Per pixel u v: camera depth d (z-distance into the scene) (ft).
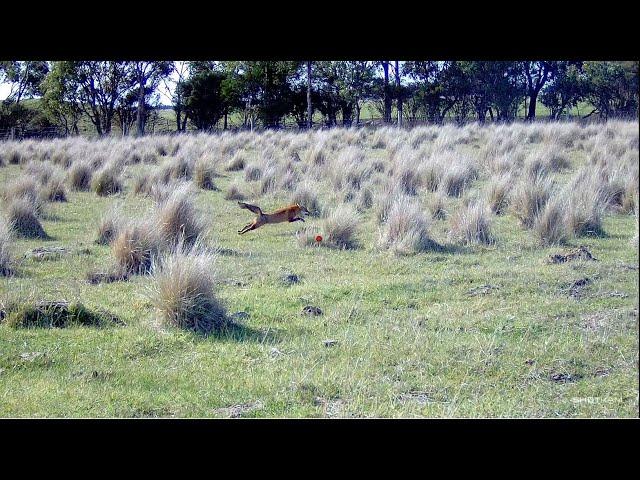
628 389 19.03
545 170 57.47
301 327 24.11
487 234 36.86
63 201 52.80
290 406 18.42
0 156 77.97
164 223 35.96
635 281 28.96
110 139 101.30
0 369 20.52
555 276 29.71
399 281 29.48
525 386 19.36
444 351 21.62
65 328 23.82
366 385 19.47
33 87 152.25
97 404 18.43
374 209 44.45
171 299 23.91
